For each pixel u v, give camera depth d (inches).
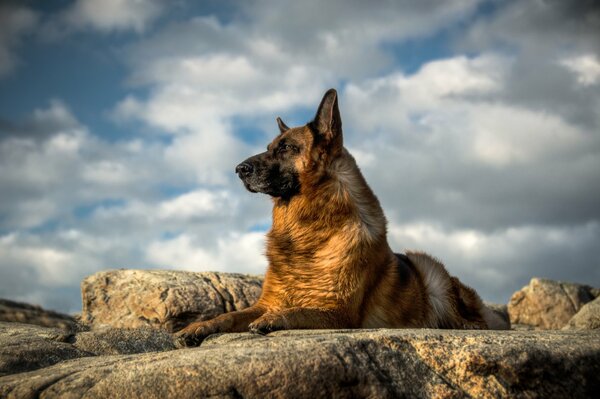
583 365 158.9
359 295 249.4
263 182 274.4
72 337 232.8
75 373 155.5
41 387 149.8
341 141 272.7
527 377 153.7
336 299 245.8
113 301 392.5
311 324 229.1
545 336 172.2
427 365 155.4
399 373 152.7
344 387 146.1
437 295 302.7
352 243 251.8
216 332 223.8
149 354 170.4
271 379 142.2
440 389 150.9
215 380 141.3
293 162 274.2
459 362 154.8
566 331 187.0
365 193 272.1
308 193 265.1
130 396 140.9
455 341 160.6
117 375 146.9
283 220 271.1
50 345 206.8
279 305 258.2
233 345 164.6
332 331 190.5
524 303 537.6
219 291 398.0
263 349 151.5
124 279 404.5
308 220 261.4
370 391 147.5
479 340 161.3
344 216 257.6
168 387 141.1
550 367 156.4
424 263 313.9
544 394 153.0
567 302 522.6
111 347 231.1
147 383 142.5
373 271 258.4
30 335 224.5
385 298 264.2
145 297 382.0
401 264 291.6
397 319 268.8
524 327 510.0
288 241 263.3
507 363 154.0
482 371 153.5
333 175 266.1
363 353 153.8
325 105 273.1
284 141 279.4
